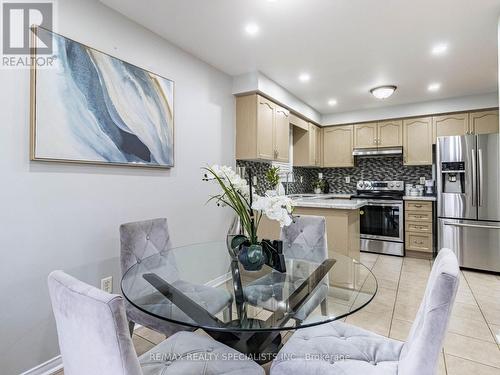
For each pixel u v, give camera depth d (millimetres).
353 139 4988
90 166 1921
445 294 912
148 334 2109
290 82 3539
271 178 3504
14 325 1559
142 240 1948
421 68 3104
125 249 1830
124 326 783
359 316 2373
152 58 2361
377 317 2355
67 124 1757
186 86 2709
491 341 2002
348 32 2361
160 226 2098
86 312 783
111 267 2051
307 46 2613
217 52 2736
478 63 2971
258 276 1634
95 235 1952
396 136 4633
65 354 922
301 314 1242
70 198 1810
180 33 2391
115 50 2068
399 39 2482
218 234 3070
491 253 3447
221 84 3166
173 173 2574
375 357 1157
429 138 4367
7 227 1528
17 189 1565
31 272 1624
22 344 1593
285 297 1396
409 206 4219
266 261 1634
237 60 2908
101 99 1948
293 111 4113
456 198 3645
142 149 2234
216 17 2154
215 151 3082
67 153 1754
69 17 1793
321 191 5531
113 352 775
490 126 3951
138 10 2068
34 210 1637
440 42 2529
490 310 2461
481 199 3484
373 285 1548
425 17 2146
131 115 2152
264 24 2254
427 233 4094
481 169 3477
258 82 3182
